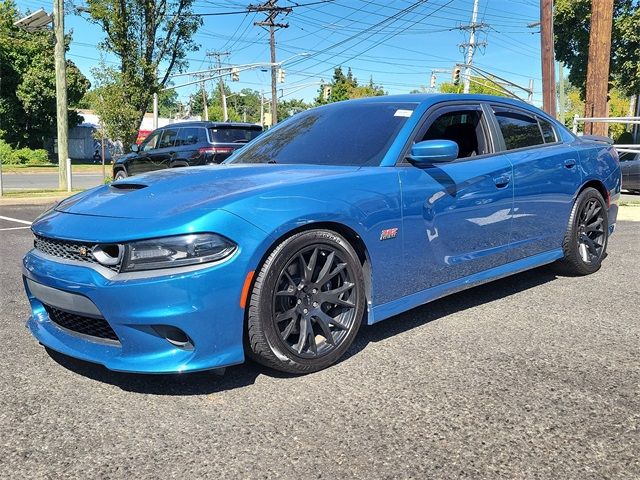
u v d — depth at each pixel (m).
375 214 3.19
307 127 4.20
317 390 2.83
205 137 12.30
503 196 4.00
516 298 4.42
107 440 2.39
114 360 2.67
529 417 2.54
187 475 2.13
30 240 7.83
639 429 2.44
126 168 14.95
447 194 3.60
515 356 3.25
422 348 3.38
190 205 2.74
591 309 4.11
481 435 2.40
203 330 2.60
